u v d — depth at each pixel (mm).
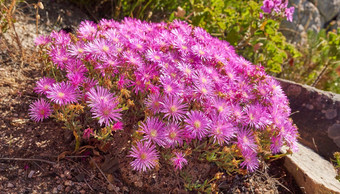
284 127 540
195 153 518
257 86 563
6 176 450
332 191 522
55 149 500
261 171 568
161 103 454
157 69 521
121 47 525
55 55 511
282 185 551
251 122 502
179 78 505
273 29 868
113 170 492
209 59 556
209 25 903
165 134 445
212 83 513
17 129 517
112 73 491
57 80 570
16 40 635
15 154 479
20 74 619
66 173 475
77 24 832
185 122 495
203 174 516
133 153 430
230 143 539
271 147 534
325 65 999
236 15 976
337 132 690
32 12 789
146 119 463
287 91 770
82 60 525
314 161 642
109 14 937
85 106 497
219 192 514
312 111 729
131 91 499
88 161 501
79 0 910
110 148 501
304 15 1238
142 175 486
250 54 971
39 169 471
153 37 586
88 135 439
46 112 467
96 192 466
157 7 941
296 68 1096
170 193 487
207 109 482
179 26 620
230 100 521
